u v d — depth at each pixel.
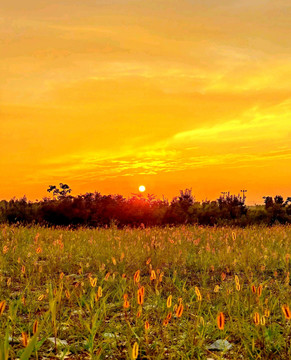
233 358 4.18
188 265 9.09
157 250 9.80
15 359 4.07
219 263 9.16
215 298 6.33
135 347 3.30
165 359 4.18
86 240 12.30
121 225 21.48
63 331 4.83
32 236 12.78
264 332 4.50
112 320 5.20
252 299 5.76
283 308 3.64
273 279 7.81
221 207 23.28
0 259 8.88
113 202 22.02
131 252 9.88
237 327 4.95
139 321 4.97
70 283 7.27
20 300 5.31
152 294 6.32
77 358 4.15
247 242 11.73
